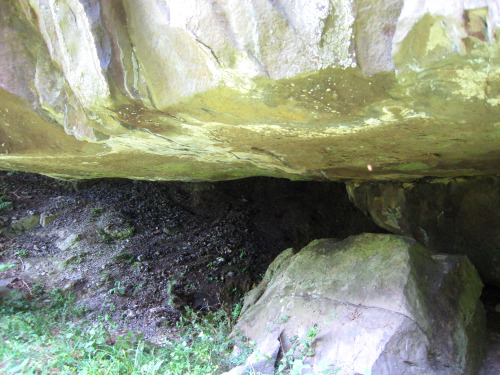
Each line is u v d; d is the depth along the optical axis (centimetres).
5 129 312
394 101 187
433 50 150
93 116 253
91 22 202
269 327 352
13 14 252
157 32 200
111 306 502
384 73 167
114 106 229
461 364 294
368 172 415
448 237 472
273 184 781
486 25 131
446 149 288
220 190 769
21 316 413
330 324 316
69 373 294
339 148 299
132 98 221
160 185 752
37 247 578
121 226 645
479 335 334
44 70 262
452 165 360
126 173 495
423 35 148
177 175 510
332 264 379
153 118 242
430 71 159
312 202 750
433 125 219
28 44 260
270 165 400
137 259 598
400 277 321
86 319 470
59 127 296
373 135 251
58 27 216
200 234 693
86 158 372
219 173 493
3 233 589
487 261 454
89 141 298
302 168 405
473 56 145
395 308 303
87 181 716
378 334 289
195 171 473
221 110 218
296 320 341
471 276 352
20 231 603
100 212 663
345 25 162
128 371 312
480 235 447
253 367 301
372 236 383
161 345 405
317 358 302
